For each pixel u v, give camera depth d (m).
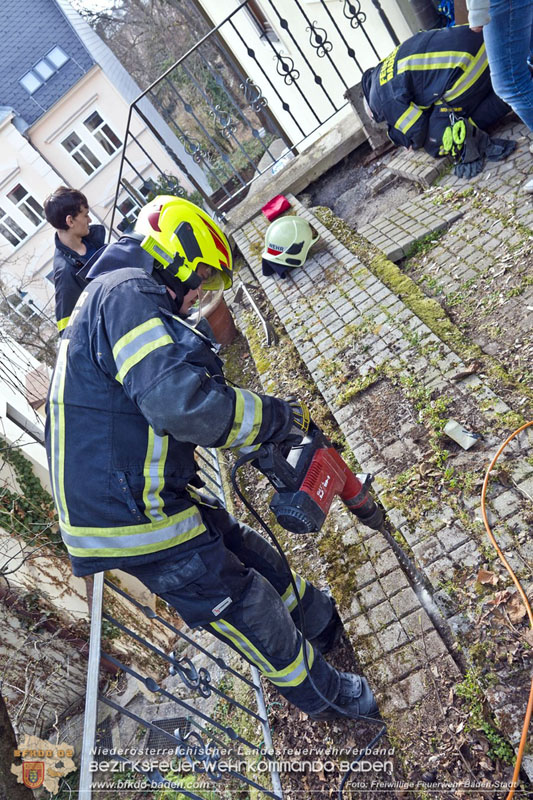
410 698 2.07
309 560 2.99
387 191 5.19
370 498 2.21
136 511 1.79
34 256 20.45
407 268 4.08
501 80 3.25
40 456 6.66
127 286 1.69
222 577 1.94
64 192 3.52
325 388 3.42
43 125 19.73
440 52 3.95
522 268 3.35
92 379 1.74
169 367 1.57
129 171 20.75
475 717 1.91
